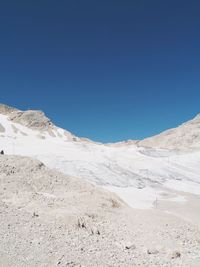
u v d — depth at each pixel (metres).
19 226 19.38
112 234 22.09
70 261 16.47
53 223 21.17
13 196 25.31
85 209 25.39
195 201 57.84
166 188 70.25
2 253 15.83
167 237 23.19
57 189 29.81
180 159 105.81
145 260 18.89
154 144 194.62
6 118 147.12
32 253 16.48
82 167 77.69
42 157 82.81
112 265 17.20
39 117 149.88
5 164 31.58
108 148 118.12
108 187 65.19
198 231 26.02
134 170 84.19
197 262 19.80
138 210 30.11
